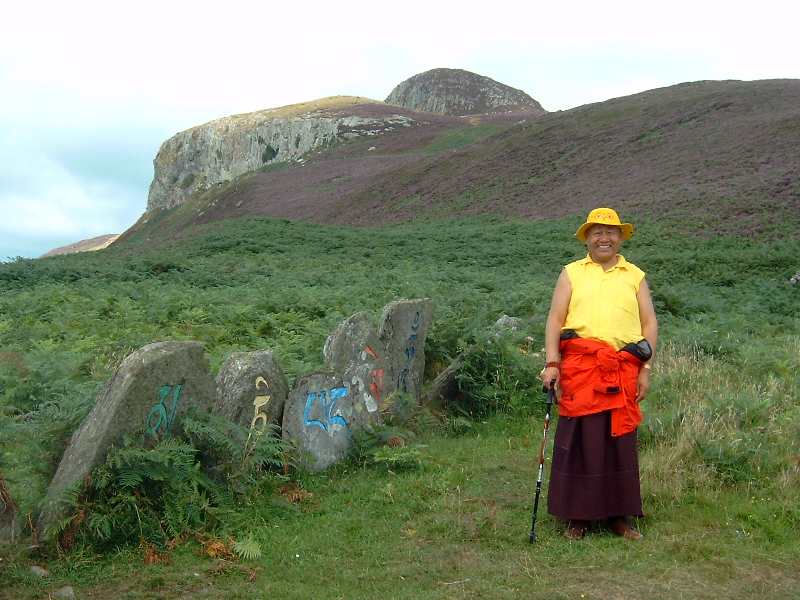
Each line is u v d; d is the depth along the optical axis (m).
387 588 3.87
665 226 32.34
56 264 24.30
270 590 3.86
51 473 4.56
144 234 90.81
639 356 4.55
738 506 4.83
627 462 4.50
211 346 10.28
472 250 30.03
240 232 36.97
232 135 118.19
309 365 7.40
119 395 4.37
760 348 9.57
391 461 5.73
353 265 24.91
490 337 7.94
